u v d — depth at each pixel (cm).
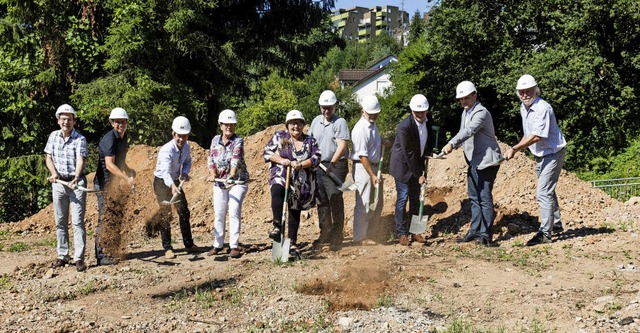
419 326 592
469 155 879
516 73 2803
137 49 2083
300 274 772
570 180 1166
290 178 847
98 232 870
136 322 653
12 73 2198
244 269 815
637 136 2761
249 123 4600
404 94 4516
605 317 586
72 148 842
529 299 644
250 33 2809
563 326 577
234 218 880
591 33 2820
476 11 3019
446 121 3353
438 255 830
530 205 1024
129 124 2034
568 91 2688
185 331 623
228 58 2475
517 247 852
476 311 624
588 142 2805
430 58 3325
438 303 650
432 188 1091
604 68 2750
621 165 2403
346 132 874
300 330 606
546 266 754
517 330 574
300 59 2995
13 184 2177
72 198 844
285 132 842
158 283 784
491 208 872
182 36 2197
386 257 823
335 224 888
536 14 2933
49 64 2214
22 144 2302
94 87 2092
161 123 2084
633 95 2762
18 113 2236
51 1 2144
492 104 3159
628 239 856
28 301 732
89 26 2169
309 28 2891
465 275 735
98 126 2211
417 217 888
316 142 849
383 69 6962
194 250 939
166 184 862
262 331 609
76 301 729
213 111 2647
